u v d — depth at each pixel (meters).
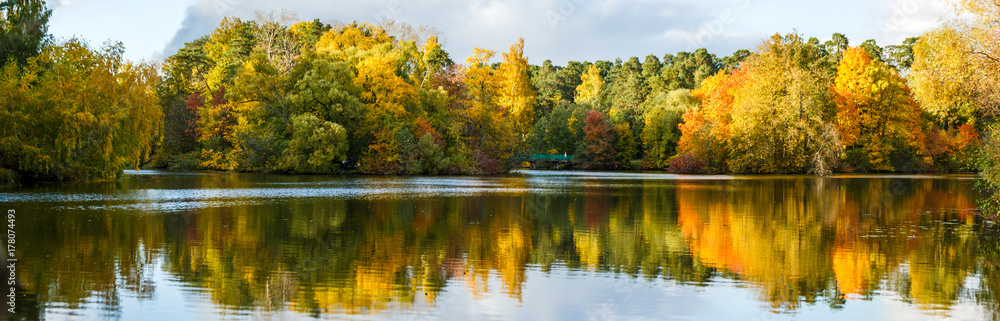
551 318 9.94
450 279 12.42
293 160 55.69
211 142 63.06
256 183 41.66
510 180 51.03
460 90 72.88
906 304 10.85
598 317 10.01
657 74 115.75
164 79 76.06
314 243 16.25
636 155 96.81
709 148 70.94
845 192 35.50
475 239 17.19
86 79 37.56
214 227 18.94
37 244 15.56
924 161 68.38
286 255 14.56
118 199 27.88
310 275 12.56
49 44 40.00
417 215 22.69
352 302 10.70
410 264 13.77
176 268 12.97
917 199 30.53
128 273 12.45
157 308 10.12
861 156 68.12
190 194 31.31
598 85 118.38
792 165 65.12
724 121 72.69
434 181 47.56
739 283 12.22
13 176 35.47
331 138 55.50
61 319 9.49
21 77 36.75
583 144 90.00
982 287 11.92
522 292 11.45
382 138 58.72
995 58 19.97
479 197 31.33
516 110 92.12
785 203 28.34
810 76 65.06
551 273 13.02
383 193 33.56
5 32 37.50
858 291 11.62
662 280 12.41
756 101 64.94
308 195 31.48
